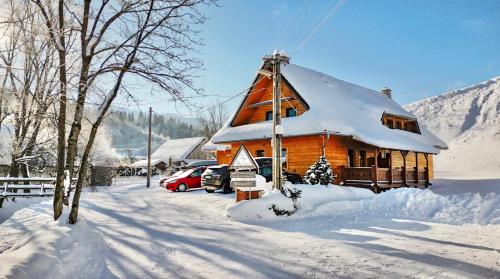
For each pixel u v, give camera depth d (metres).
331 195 16.00
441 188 22.58
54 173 20.12
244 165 14.07
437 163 61.78
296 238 8.98
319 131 19.06
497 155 55.16
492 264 6.34
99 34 9.05
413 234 9.52
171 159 55.25
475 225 10.98
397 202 15.09
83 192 24.25
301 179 19.23
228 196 17.94
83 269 6.00
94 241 8.16
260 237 9.15
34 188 17.31
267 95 25.06
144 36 9.05
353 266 6.25
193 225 11.23
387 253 7.23
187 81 9.30
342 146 21.81
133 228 10.47
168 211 14.29
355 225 11.26
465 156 60.09
